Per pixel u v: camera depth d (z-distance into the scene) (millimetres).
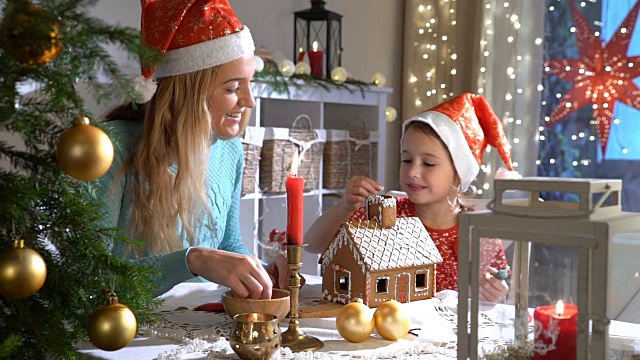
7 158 870
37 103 854
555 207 750
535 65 3164
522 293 767
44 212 866
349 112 3254
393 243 1339
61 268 887
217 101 1581
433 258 1376
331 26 3307
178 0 1528
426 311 1264
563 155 3201
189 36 1534
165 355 1000
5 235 856
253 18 3025
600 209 724
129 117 1626
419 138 1742
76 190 878
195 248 1271
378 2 3541
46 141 852
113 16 2551
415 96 3521
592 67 3113
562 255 725
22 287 793
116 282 918
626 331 735
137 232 1517
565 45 3174
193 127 1541
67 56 854
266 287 1190
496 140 1819
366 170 3168
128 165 1528
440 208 1771
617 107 3066
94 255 891
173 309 1302
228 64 1563
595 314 699
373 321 1113
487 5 3201
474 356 795
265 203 2818
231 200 1867
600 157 3113
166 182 1528
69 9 821
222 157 1812
